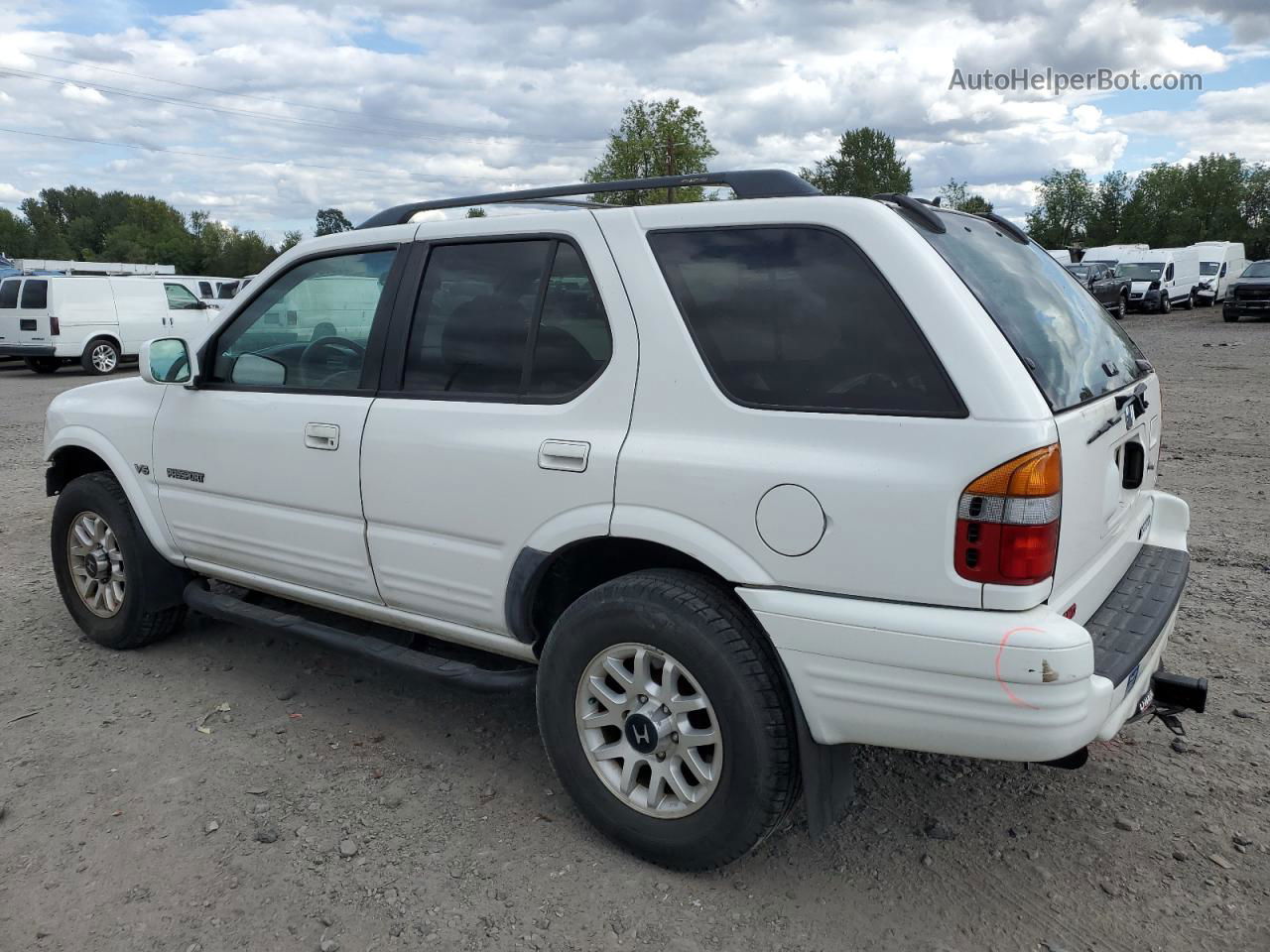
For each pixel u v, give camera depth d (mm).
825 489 2373
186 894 2680
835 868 2791
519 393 2971
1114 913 2576
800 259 2537
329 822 3029
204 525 3893
